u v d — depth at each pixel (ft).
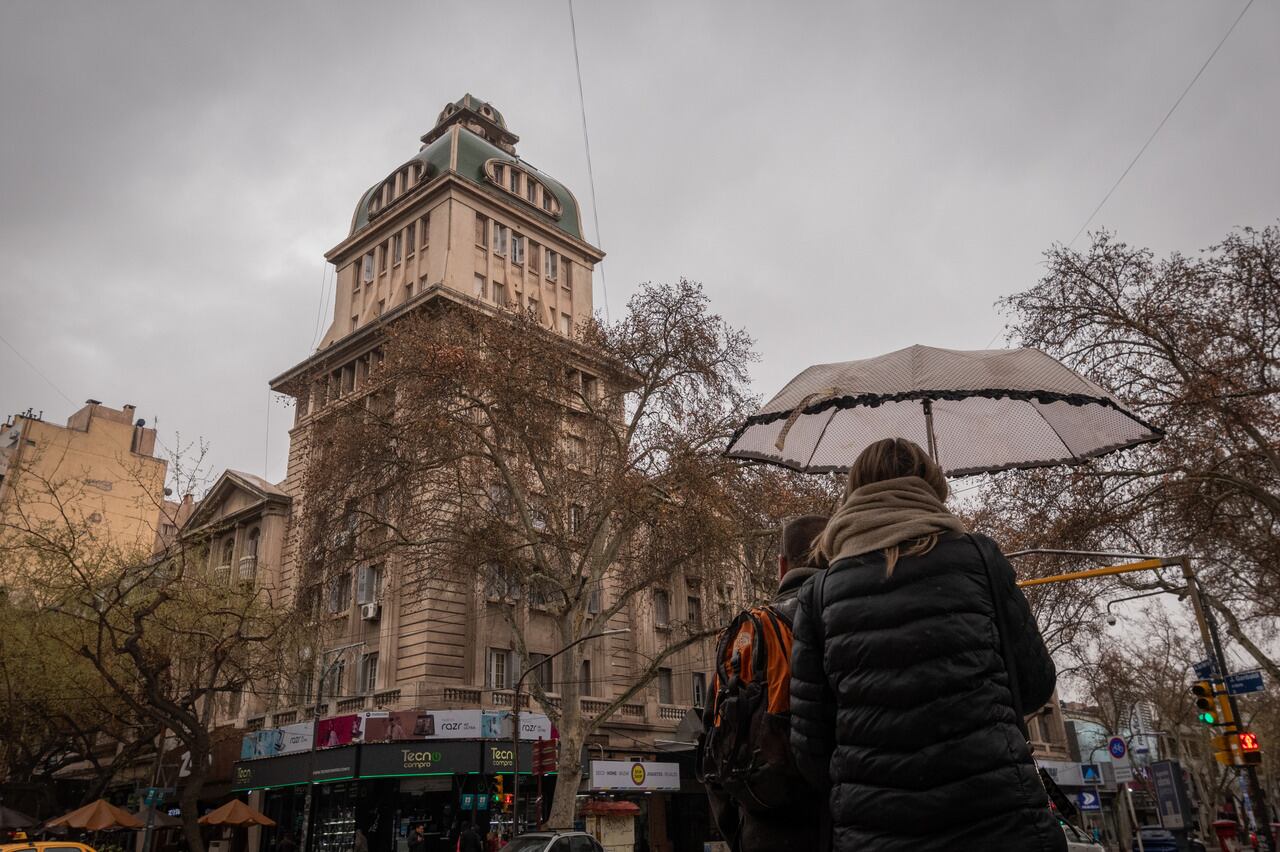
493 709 105.09
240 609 98.73
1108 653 145.07
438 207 140.56
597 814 106.32
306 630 99.60
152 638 95.66
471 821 102.83
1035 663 7.47
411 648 106.63
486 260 140.56
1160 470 70.28
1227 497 69.26
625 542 101.86
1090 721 196.54
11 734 98.48
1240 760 57.88
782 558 10.39
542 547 99.50
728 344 99.35
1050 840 6.64
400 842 101.71
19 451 164.45
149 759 131.75
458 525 92.12
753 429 14.26
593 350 97.50
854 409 15.42
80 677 96.99
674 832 122.93
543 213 154.81
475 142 150.71
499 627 113.09
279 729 108.99
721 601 106.73
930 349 11.28
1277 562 73.15
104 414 192.65
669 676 131.34
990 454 14.84
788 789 8.24
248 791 113.50
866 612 7.44
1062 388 10.56
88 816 89.86
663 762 118.11
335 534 96.89
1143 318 69.05
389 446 94.63
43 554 91.40
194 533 98.99
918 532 7.64
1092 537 75.25
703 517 88.28
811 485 106.01
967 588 7.36
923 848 6.70
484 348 92.58
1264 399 67.41
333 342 147.64
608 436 96.63
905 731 6.95
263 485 139.54
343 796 107.65
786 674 8.47
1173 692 156.35
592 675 119.24
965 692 6.97
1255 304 66.74
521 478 96.73
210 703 93.66
